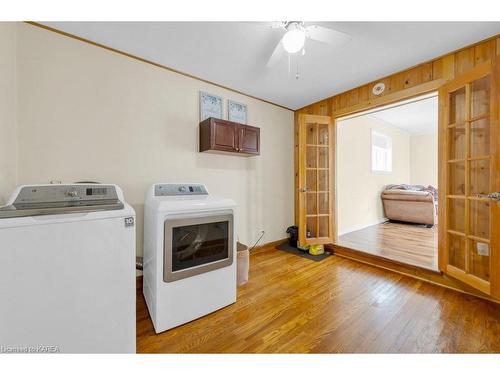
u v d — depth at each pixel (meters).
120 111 2.12
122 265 1.22
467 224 1.92
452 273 2.04
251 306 1.84
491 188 1.70
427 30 1.79
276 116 3.54
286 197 3.70
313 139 3.37
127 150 2.17
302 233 3.11
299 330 1.54
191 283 1.63
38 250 1.01
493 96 1.68
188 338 1.46
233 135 2.59
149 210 1.79
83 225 1.11
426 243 3.42
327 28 1.61
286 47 1.59
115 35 1.88
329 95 3.17
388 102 2.59
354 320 1.64
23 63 1.69
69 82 1.87
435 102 4.09
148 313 1.74
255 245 3.28
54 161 1.81
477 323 1.59
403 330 1.52
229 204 1.86
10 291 0.96
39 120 1.75
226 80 2.69
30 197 1.26
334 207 3.27
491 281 1.69
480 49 1.94
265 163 3.40
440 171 2.17
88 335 1.13
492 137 1.69
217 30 1.80
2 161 1.45
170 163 2.45
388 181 5.66
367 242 3.48
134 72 2.20
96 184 1.48
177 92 2.49
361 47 2.02
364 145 4.79
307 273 2.50
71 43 1.88
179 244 1.61
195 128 2.64
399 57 2.18
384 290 2.10
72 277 1.09
